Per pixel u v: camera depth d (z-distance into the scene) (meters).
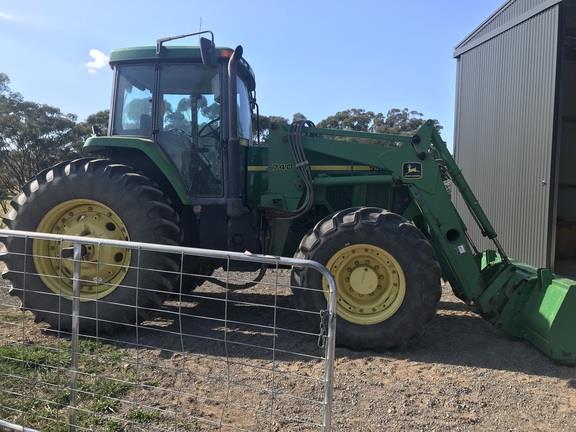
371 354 3.98
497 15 8.97
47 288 4.38
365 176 4.77
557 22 7.39
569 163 11.28
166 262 4.38
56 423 2.61
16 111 33.53
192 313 5.11
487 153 9.33
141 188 4.42
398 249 4.02
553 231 7.61
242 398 3.06
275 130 4.83
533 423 2.85
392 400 3.09
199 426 2.68
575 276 8.50
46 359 3.55
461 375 3.53
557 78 7.44
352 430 2.71
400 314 4.00
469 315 5.21
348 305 4.13
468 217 9.64
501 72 8.88
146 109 4.96
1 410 2.78
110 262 4.43
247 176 4.98
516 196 8.38
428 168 4.62
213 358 3.59
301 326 4.64
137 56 4.88
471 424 2.82
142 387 3.17
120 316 4.31
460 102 10.45
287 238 5.02
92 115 34.62
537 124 7.86
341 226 4.09
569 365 3.73
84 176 4.43
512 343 4.26
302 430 2.67
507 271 4.35
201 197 4.82
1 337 4.15
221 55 4.74
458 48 10.48
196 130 4.86
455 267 4.46
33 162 34.03
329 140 4.77
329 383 2.14
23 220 4.47
